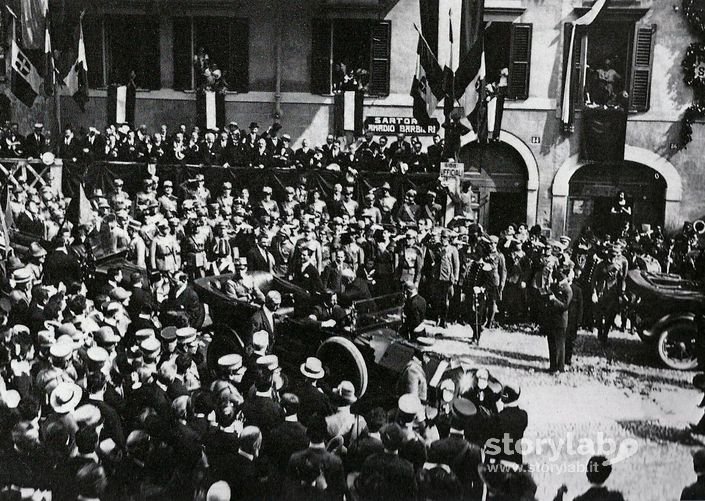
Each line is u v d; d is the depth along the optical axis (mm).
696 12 13742
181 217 13664
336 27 15414
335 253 11250
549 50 14539
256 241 11016
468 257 12328
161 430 5562
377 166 14445
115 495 5359
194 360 8906
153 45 15656
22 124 16234
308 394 5996
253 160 14852
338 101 15469
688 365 10469
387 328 8555
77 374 6719
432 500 4801
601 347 11586
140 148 15188
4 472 5555
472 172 15031
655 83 14180
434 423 6078
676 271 12805
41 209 13625
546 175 14742
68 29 15680
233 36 15453
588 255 12156
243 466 5078
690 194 14266
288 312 9281
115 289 8516
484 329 12117
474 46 14078
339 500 4996
